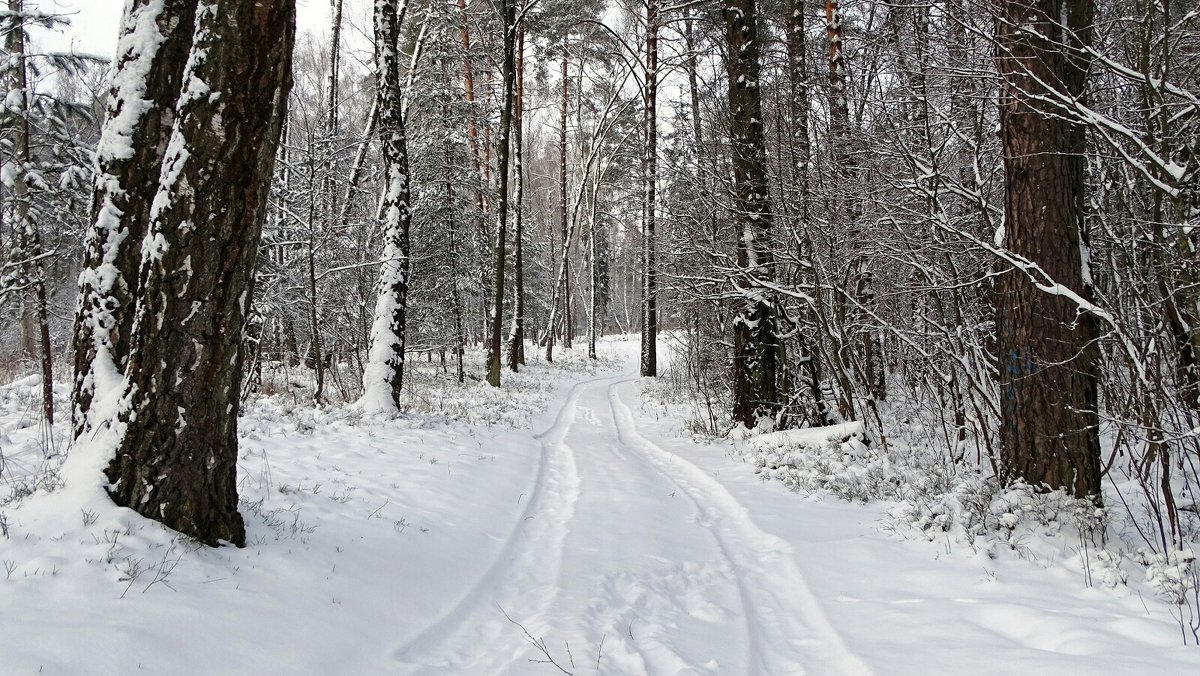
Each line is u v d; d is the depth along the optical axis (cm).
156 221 392
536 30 2494
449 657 385
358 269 1544
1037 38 568
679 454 1034
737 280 1083
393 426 1056
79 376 426
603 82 2819
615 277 6350
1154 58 591
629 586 490
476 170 2212
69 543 354
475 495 740
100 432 402
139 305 396
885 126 815
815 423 1104
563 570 522
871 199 857
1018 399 598
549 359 3144
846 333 959
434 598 467
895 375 1527
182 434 399
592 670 354
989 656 345
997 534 528
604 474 891
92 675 263
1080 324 565
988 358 808
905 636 385
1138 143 431
